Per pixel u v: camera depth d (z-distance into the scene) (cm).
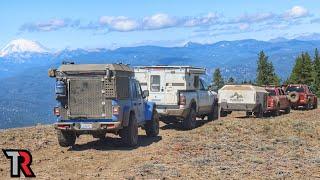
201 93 2508
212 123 2506
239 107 3109
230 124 2398
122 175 1188
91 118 1612
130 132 1695
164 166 1296
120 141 1861
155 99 2294
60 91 1614
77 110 1619
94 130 1606
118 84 1623
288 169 1283
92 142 1848
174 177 1164
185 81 2295
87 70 1600
